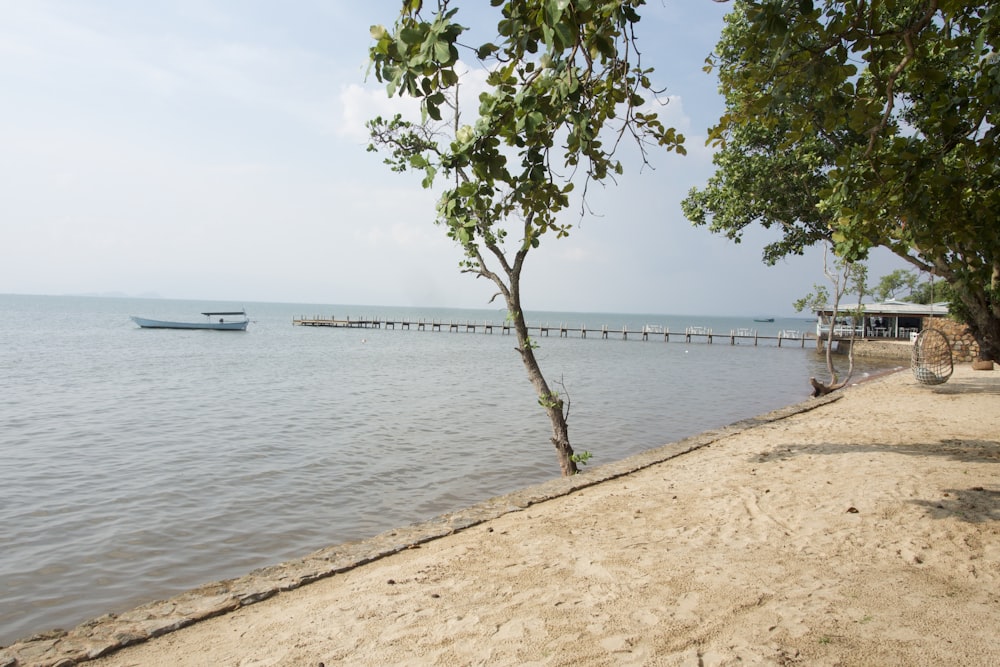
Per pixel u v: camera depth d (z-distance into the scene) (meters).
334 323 87.00
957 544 4.82
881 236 5.22
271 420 16.62
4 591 6.42
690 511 6.17
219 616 4.16
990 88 4.29
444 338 68.12
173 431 14.90
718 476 7.63
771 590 4.10
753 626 3.57
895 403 14.34
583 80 3.96
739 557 4.78
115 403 19.08
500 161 3.66
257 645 3.66
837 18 4.09
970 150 4.83
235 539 7.97
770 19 3.74
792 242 14.58
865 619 3.60
